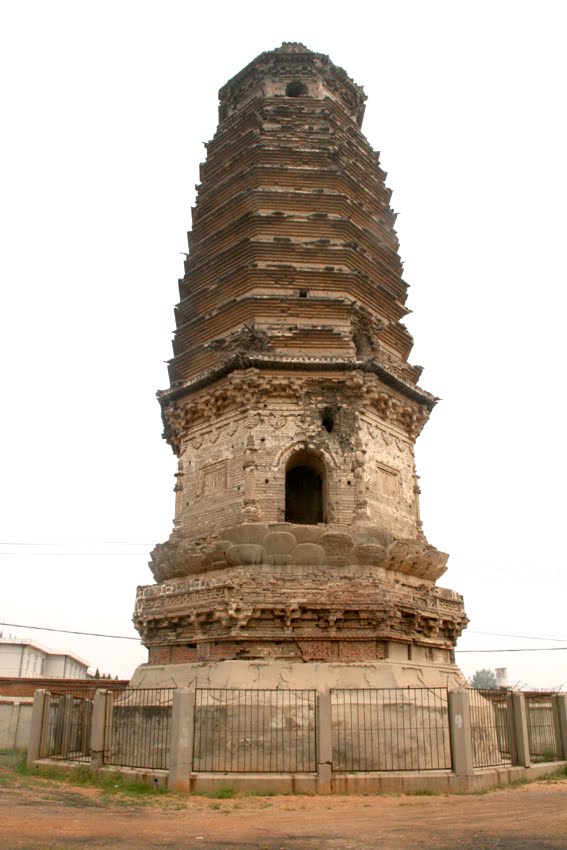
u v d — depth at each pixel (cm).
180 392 3409
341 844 1513
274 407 3138
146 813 1889
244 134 3816
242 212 3612
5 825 1661
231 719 2455
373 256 3688
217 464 3189
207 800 2097
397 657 2767
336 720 2491
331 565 2867
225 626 2711
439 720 2561
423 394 3475
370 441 3183
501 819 1798
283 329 3256
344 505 3019
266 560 2852
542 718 3058
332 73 4141
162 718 2502
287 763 2417
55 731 2842
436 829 1677
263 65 4069
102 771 2428
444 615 3008
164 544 3188
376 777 2269
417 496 3372
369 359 3177
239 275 3409
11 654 7438
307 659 2684
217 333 3450
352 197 3731
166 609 2934
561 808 1952
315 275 3384
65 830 1631
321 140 3744
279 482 3030
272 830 1669
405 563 3033
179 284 3762
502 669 6575
